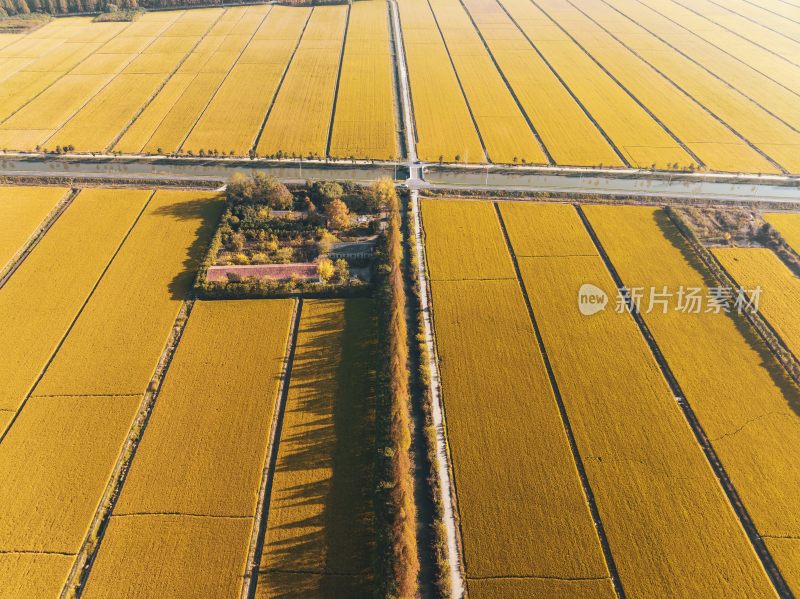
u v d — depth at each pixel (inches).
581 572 2265.0
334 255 3897.6
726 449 2736.2
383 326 3262.8
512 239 4148.6
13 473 2605.8
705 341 3319.4
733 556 2321.6
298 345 3257.9
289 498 2508.6
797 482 2588.6
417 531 2390.5
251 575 2255.2
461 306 3548.2
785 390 3026.6
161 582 2219.5
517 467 2642.7
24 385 3029.0
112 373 3097.9
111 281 3715.6
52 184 4746.6
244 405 2925.7
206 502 2491.4
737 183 4906.5
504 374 3100.4
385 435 2669.8
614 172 5059.1
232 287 3563.0
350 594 2181.3
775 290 3693.4
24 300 3555.6
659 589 2213.3
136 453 2689.5
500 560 2295.8
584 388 3034.0
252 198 4394.7
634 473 2625.5
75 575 2251.5
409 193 4694.9
